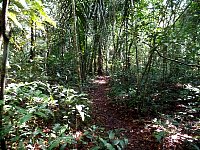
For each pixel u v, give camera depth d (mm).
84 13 9109
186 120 5617
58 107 5074
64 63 9734
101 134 4660
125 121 5918
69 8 9172
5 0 2273
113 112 6645
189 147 4156
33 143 3420
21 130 3477
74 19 4629
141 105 6441
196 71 9211
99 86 10867
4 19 2344
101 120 5898
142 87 7383
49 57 9141
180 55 8453
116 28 11352
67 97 4520
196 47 6480
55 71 9047
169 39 5492
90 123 5375
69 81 8273
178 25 8016
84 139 4324
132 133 5113
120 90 8039
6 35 2453
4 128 2676
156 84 8531
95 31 10789
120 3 9266
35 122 4336
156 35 5594
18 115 3162
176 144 4270
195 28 7062
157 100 6996
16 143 3402
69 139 3240
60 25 9812
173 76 9438
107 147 3641
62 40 9789
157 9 6953
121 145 3936
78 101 4953
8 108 2854
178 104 6918
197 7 6590
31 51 8391
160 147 4281
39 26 2547
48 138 3678
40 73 7703
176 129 4695
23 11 2367
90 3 9766
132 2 6695
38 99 3445
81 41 9523
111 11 10469
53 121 4582
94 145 4094
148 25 6289
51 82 7820
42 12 2350
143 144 4543
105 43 14172
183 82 8422
